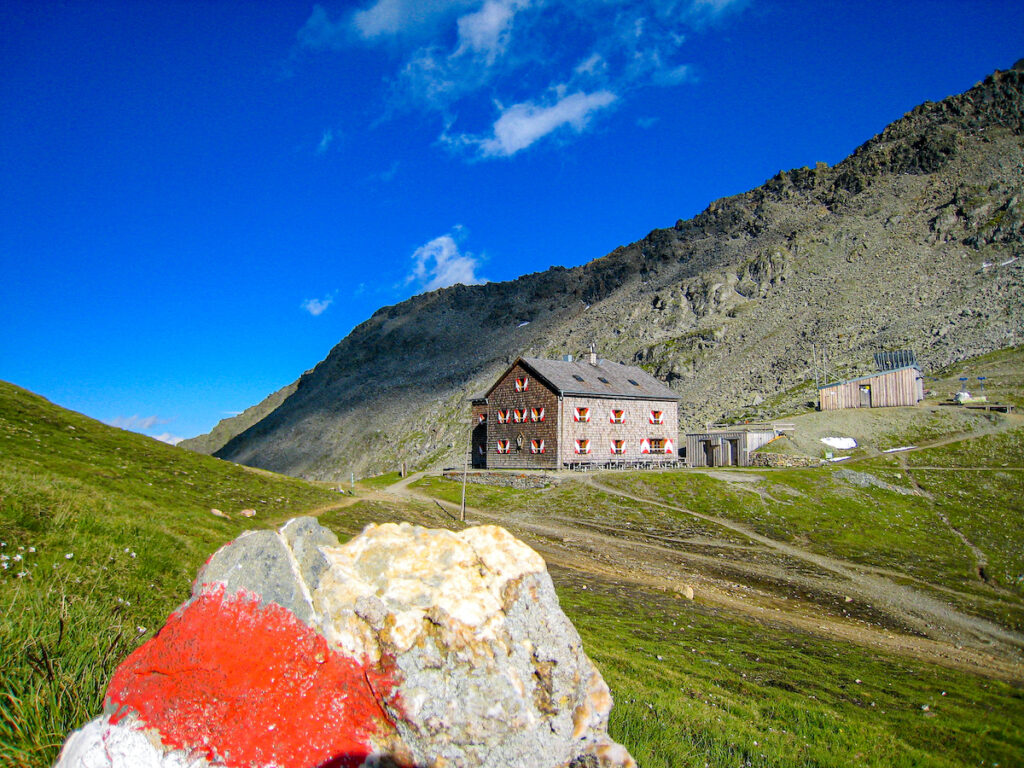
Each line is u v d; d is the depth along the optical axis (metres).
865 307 135.38
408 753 4.04
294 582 4.48
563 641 4.69
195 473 33.19
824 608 29.61
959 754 12.96
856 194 188.38
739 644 20.97
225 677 4.09
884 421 64.81
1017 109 183.62
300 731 3.99
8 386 36.59
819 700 15.73
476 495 51.50
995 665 23.55
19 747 5.22
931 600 31.20
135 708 4.12
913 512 44.19
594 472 56.44
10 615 7.88
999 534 39.91
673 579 31.45
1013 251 132.88
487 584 4.75
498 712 4.18
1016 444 55.00
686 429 104.81
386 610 4.39
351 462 186.50
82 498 16.31
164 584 12.34
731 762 9.81
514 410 65.56
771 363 128.38
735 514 44.38
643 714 11.04
